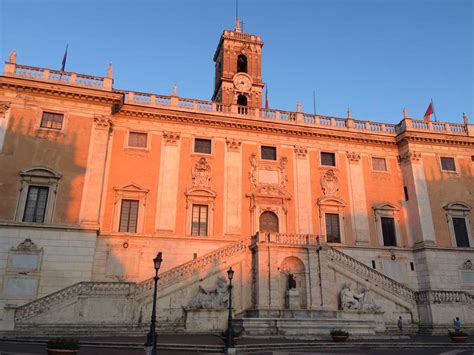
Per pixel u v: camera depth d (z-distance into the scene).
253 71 45.44
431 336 27.27
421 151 37.94
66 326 22.23
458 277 34.31
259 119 35.62
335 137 37.56
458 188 37.69
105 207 30.33
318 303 27.84
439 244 35.16
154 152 32.88
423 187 36.66
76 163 29.28
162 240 30.48
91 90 30.50
